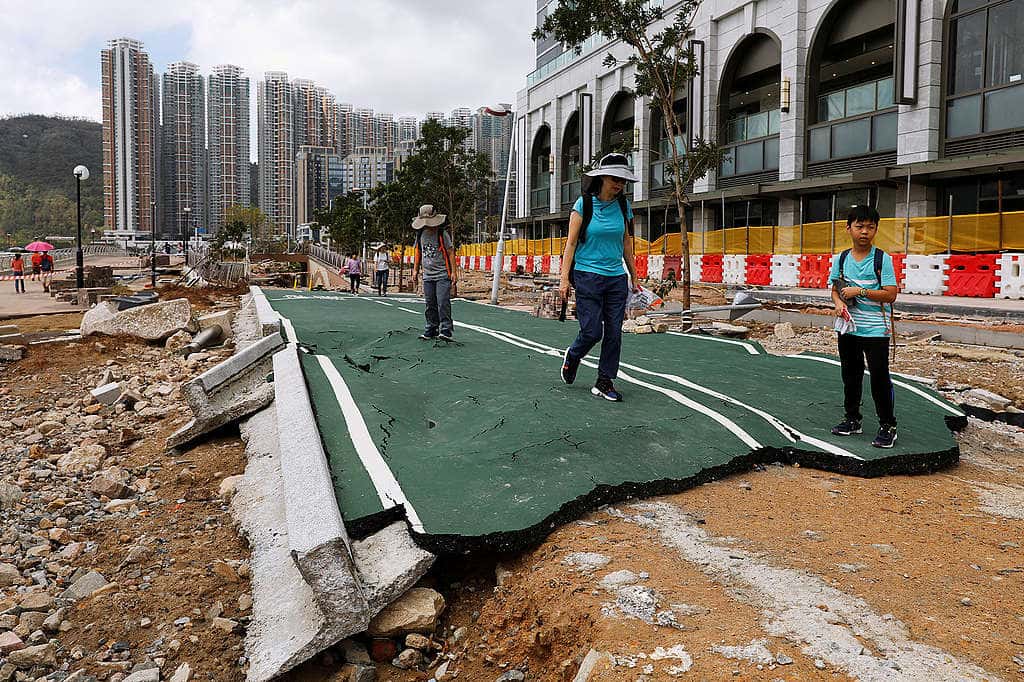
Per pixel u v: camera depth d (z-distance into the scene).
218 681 3.53
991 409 7.97
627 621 3.19
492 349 9.48
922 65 21.23
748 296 16.42
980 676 2.77
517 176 50.22
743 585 3.56
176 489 6.24
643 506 4.68
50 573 4.85
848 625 3.17
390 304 17.94
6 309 23.33
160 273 51.00
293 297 20.11
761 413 6.30
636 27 16.92
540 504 4.32
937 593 3.51
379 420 5.88
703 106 29.86
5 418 8.96
